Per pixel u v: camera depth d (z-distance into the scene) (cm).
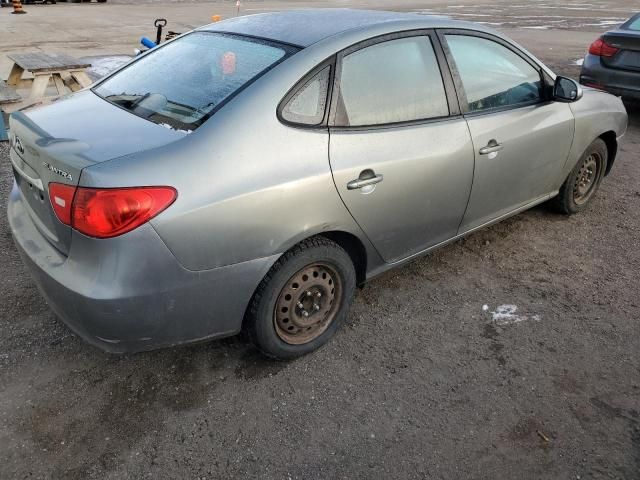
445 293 336
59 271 220
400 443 232
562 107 373
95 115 255
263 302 248
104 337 220
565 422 243
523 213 446
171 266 214
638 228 425
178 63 285
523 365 277
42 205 238
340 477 216
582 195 439
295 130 240
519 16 1756
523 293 338
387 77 276
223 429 236
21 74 729
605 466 223
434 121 294
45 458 220
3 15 1825
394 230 289
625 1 2442
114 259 207
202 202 214
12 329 291
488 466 222
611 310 322
